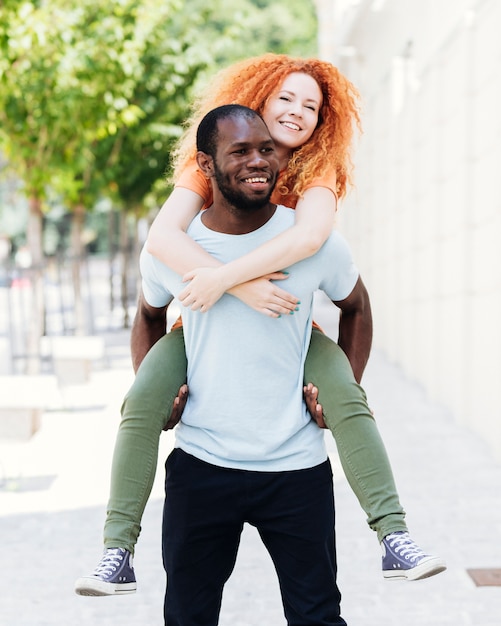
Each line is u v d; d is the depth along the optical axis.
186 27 17.08
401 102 13.69
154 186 20.14
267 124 3.12
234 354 2.93
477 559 5.50
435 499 6.73
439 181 10.70
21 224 62.28
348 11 17.97
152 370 3.02
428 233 11.32
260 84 3.12
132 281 27.33
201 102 3.22
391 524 2.91
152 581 5.27
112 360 14.70
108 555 2.89
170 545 3.05
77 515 6.47
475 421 8.97
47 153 12.55
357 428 2.96
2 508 6.66
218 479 2.98
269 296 2.85
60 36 11.03
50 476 7.49
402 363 13.59
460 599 4.92
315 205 2.97
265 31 37.81
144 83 15.74
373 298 16.50
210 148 2.85
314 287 2.99
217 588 3.12
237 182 2.81
